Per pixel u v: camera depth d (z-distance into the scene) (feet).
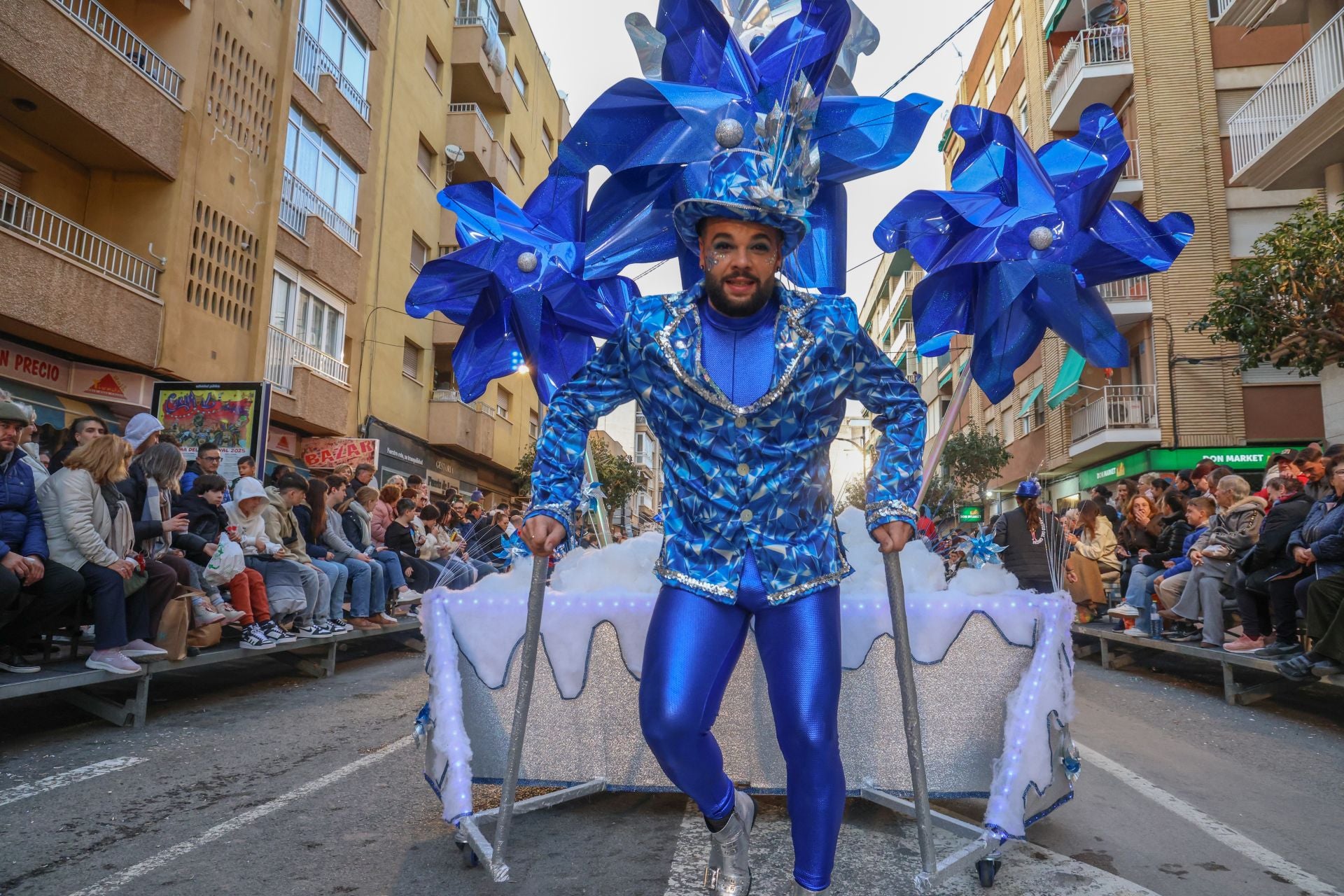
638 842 8.89
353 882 7.89
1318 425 55.26
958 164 9.59
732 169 6.02
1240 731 15.53
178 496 19.34
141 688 15.33
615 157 8.03
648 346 6.17
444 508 38.29
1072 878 8.00
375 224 58.49
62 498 14.35
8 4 29.30
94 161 36.52
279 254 46.24
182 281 38.11
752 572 6.11
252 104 42.96
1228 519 19.99
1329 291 33.76
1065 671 8.77
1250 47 59.77
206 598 17.34
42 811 10.20
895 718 9.23
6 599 13.12
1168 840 9.23
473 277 10.02
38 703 17.07
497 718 9.47
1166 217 9.11
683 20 7.63
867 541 9.80
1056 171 9.33
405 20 63.31
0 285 29.17
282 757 12.95
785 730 6.01
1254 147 45.06
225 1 40.75
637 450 192.85
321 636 21.22
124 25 36.37
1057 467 68.33
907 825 9.36
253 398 30.17
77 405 35.50
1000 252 8.98
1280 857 8.77
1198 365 56.75
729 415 6.02
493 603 9.46
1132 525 30.07
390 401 60.70
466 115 72.08
